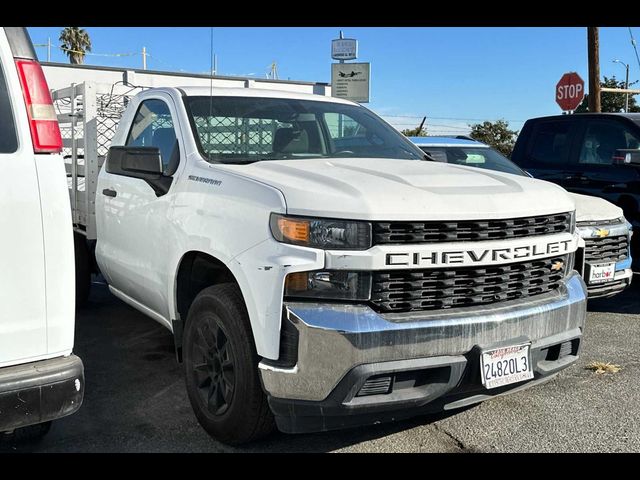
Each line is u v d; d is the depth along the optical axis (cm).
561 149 777
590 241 576
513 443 357
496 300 321
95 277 774
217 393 345
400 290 296
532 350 324
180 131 411
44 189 260
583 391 437
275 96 465
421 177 344
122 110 595
